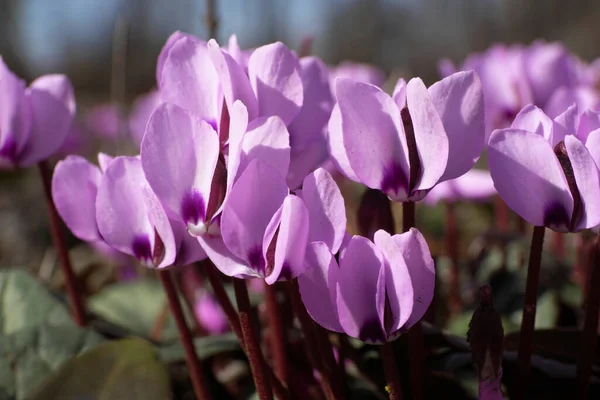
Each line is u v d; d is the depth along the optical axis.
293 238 0.15
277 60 0.16
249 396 0.20
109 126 0.60
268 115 0.16
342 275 0.15
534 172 0.15
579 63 0.31
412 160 0.15
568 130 0.16
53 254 0.37
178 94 0.16
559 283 0.24
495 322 0.15
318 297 0.15
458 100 0.15
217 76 0.16
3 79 0.18
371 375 0.18
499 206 0.29
